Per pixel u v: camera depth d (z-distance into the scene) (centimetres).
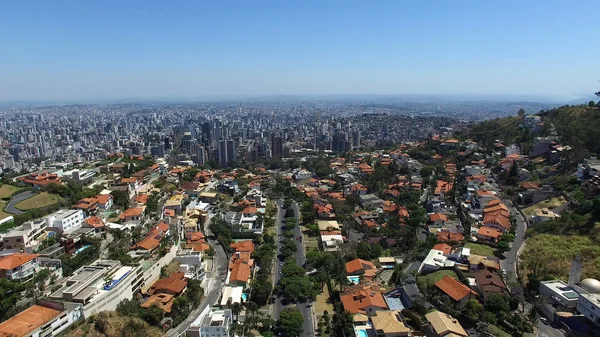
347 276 12975
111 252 13300
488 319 9794
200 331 10088
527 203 16938
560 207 15325
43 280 10888
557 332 9444
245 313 11525
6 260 10819
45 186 18075
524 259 12525
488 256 12888
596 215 12794
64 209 15775
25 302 10144
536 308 9981
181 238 16150
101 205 17450
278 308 11938
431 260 13050
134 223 16250
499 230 14838
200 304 12131
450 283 11231
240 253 14900
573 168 18062
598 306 9144
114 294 10819
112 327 9944
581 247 11912
